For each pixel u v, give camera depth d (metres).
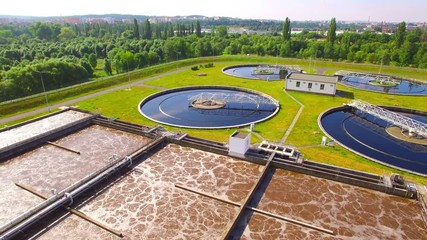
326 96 51.00
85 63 78.06
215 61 90.44
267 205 15.70
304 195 16.61
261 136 33.78
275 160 19.72
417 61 85.31
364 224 14.49
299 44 105.56
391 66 83.62
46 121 27.39
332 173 18.27
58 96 48.69
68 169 19.39
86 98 49.03
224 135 33.97
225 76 67.88
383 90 58.88
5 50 93.19
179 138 22.91
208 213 15.16
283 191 16.92
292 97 50.09
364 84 64.12
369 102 47.84
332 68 81.56
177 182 17.75
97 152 21.66
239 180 18.00
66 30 162.75
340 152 29.98
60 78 65.31
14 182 17.89
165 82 61.34
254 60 92.19
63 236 13.55
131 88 55.97
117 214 15.02
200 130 35.62
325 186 17.45
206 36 137.50
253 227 14.13
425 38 134.50
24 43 132.50
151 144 21.73
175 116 41.88
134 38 135.62
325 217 14.89
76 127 25.75
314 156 28.91
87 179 17.09
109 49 109.56
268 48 105.75
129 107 44.12
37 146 22.53
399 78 68.56
